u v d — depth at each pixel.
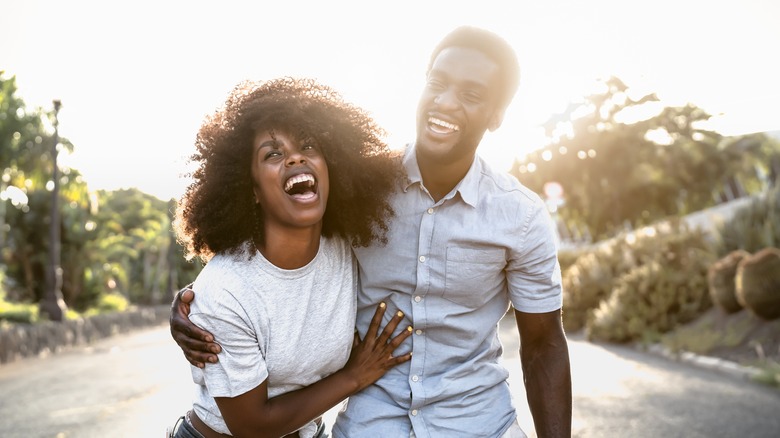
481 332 2.86
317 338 2.64
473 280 2.79
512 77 2.72
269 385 2.67
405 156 2.84
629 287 16.17
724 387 8.97
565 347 2.94
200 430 2.75
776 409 7.40
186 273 59.25
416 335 2.82
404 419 2.82
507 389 2.97
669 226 20.52
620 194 51.84
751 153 49.19
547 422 2.87
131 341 25.70
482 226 2.76
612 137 51.53
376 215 2.74
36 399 10.56
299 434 2.81
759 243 15.05
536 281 2.85
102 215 47.94
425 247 2.76
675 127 50.97
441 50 2.76
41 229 33.81
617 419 7.21
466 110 2.66
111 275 49.75
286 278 2.54
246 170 2.52
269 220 2.53
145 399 9.97
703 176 50.31
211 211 2.54
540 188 53.84
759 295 11.44
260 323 2.52
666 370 10.75
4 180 29.03
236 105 2.67
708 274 14.08
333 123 2.62
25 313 22.28
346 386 2.71
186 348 2.53
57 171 25.11
